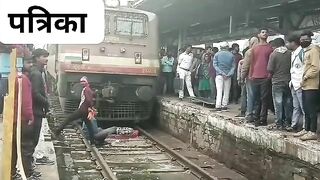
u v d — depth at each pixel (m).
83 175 7.88
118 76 12.75
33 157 6.61
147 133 12.00
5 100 3.86
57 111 13.89
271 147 6.78
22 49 6.13
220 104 10.16
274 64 7.36
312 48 6.42
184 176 8.03
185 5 14.41
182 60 13.14
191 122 10.65
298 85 6.90
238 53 11.64
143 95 12.83
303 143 6.01
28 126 5.46
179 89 13.19
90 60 12.41
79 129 12.05
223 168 8.43
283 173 6.44
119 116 12.90
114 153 9.81
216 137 9.09
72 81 12.31
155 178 7.87
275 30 12.48
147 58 13.05
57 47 13.01
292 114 7.39
